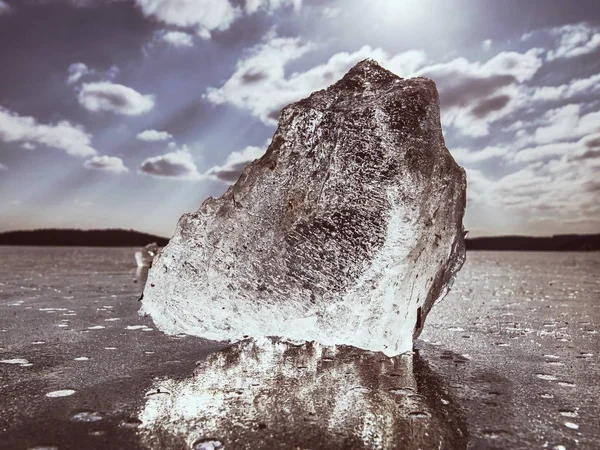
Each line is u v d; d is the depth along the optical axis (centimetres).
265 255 245
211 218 256
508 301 448
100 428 123
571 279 827
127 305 371
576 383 169
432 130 237
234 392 155
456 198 241
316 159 251
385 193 229
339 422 129
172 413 135
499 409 141
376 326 223
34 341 235
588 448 115
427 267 228
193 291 252
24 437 117
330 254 237
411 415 135
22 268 938
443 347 232
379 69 276
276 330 245
